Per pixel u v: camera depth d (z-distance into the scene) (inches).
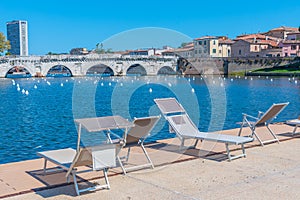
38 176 195.5
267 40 3267.7
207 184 180.2
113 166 175.5
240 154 243.8
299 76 2204.7
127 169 205.0
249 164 218.7
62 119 616.1
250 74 2541.8
